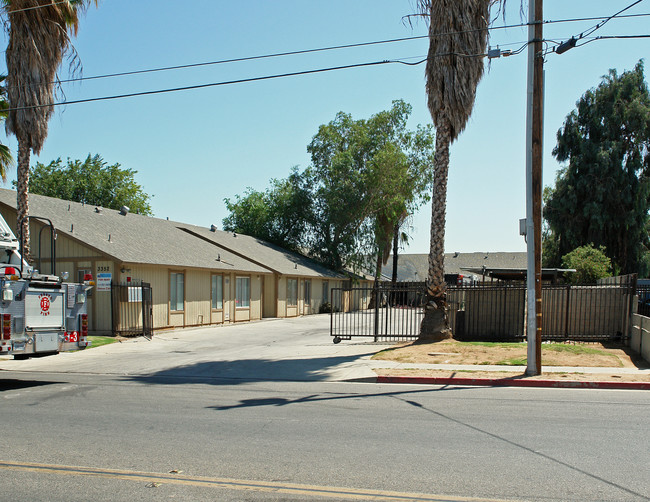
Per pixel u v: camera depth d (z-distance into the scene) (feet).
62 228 73.67
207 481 18.16
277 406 30.71
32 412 29.17
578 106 143.74
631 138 138.82
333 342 63.52
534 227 40.19
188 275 84.53
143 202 173.68
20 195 59.31
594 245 135.85
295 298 121.29
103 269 71.10
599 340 56.85
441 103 54.95
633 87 140.15
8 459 20.65
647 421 26.63
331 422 26.53
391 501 16.42
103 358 53.36
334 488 17.48
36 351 38.50
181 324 82.43
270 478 18.42
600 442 22.76
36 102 58.49
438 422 26.45
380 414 28.40
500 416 27.84
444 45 53.72
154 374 44.39
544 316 58.75
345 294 152.15
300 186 155.94
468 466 19.58
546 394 34.68
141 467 19.65
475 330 59.82
